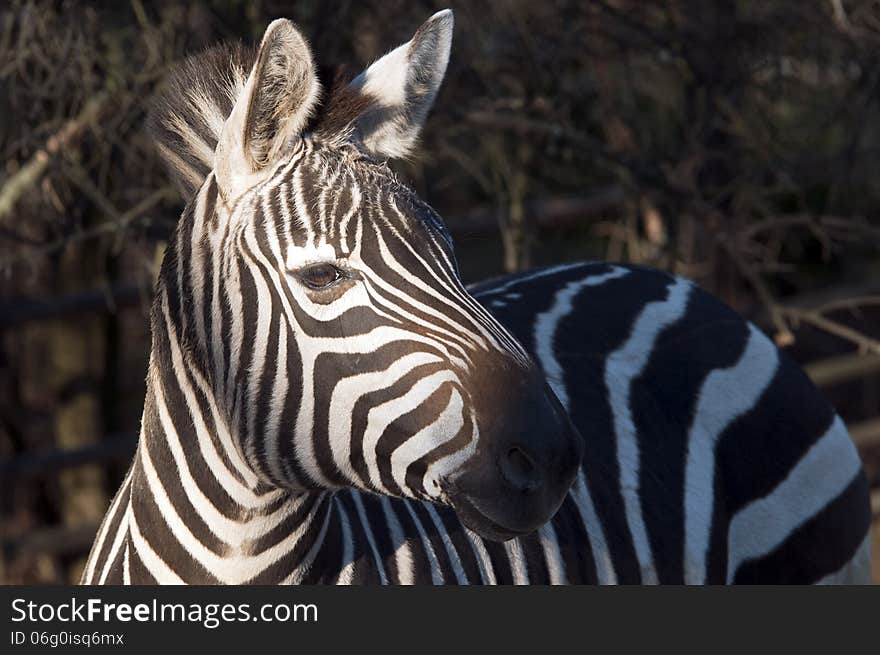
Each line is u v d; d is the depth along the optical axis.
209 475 3.87
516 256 9.68
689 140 8.86
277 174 3.71
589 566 4.84
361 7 8.30
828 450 5.66
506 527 3.57
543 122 8.72
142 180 8.13
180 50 7.63
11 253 9.03
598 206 11.53
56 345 11.91
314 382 3.64
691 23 8.84
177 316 3.89
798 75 9.38
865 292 12.62
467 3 8.14
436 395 3.53
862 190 11.47
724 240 8.88
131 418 14.07
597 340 5.41
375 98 4.02
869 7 8.63
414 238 3.63
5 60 7.76
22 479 11.30
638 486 5.09
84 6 7.55
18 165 8.05
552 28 8.66
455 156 9.18
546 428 3.55
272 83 3.62
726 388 5.49
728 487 5.37
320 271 3.59
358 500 4.29
